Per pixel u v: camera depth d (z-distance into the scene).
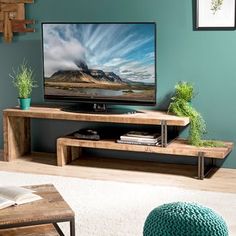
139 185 3.22
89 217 2.70
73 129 3.99
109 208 2.82
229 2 3.45
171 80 3.67
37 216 1.98
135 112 3.65
